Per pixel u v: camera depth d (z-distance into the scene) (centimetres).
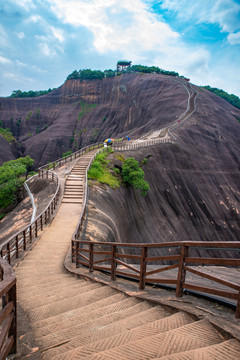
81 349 293
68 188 2367
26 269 940
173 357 254
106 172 2983
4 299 321
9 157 8394
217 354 257
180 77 11419
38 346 325
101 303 467
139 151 4503
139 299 454
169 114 8344
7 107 12294
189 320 346
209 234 4194
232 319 326
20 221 2098
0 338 242
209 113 8062
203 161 5775
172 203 4188
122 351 277
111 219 2020
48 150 10350
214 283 505
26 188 2809
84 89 12438
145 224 3120
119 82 11906
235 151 6900
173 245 437
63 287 632
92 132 11031
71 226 1628
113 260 635
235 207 5141
